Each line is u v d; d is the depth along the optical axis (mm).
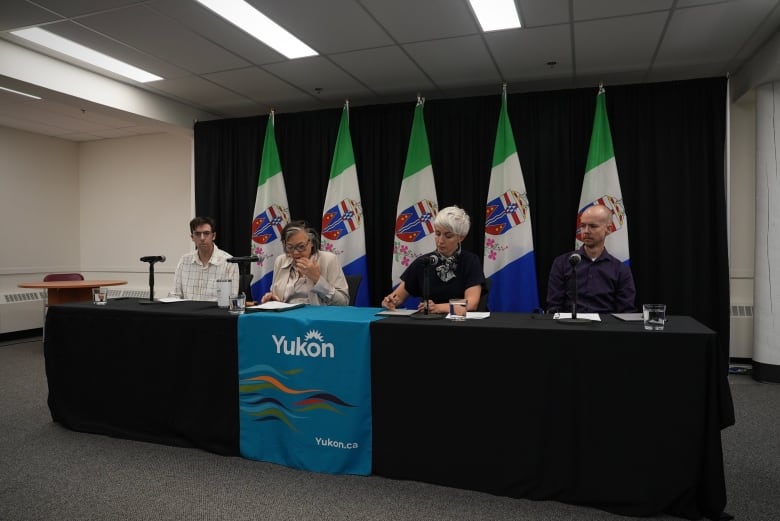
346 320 2121
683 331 1748
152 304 2812
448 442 1983
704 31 3529
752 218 4602
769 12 3244
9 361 4836
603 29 3500
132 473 2203
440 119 4691
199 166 5480
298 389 2199
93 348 2670
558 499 1879
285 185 5160
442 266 2643
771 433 2793
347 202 4660
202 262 3412
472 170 4629
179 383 2453
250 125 5320
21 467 2273
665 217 4176
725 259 4078
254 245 5008
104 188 6910
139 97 4828
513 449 1901
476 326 1933
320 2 3125
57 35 3629
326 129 5039
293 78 4512
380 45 3779
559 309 2795
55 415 2795
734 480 2162
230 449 2361
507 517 1804
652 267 4254
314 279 2734
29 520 1824
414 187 4516
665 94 4195
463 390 1953
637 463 1764
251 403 2301
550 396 1852
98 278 6957
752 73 4016
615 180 4098
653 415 1746
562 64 4164
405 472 2055
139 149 6684
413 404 2023
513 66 4207
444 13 3277
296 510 1880
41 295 6348
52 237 6703
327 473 2160
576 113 4371
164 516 1846
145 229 6656
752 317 4535
